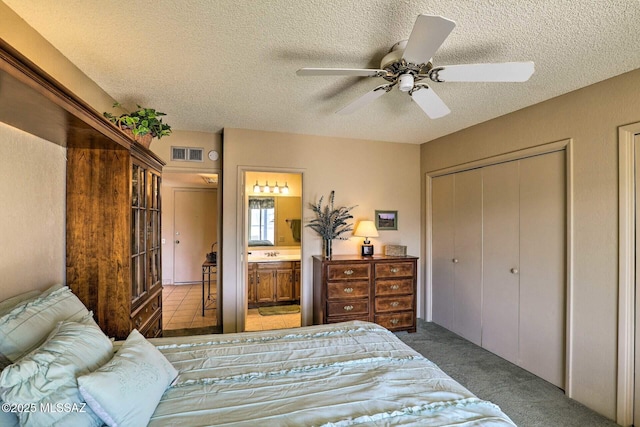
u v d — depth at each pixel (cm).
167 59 199
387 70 165
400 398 129
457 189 368
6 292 146
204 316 440
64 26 163
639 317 203
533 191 275
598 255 223
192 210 669
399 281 368
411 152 431
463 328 357
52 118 139
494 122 314
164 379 130
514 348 292
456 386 142
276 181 534
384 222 418
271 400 126
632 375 205
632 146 207
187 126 354
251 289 480
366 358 165
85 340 121
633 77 206
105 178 200
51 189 182
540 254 268
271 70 215
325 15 155
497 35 170
